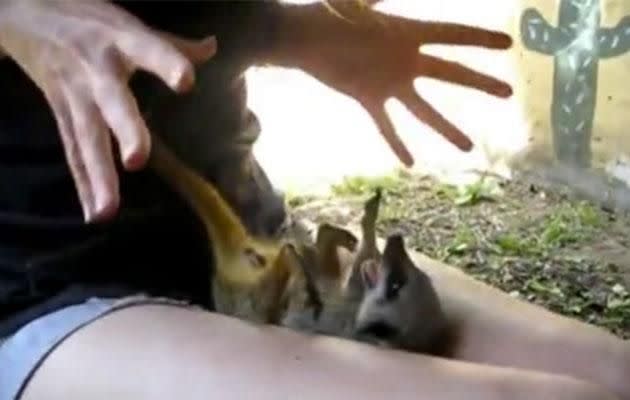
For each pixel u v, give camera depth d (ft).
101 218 1.92
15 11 1.99
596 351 2.34
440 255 4.99
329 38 2.76
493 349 2.40
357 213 5.36
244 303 2.47
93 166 1.88
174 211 2.51
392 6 6.31
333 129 6.38
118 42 1.88
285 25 2.70
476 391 2.06
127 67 1.88
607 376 2.28
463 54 5.93
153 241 2.49
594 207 5.59
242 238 2.55
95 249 2.40
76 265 2.38
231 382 2.13
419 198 5.62
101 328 2.26
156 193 2.48
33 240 2.37
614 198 5.56
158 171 2.47
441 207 5.53
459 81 2.80
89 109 1.88
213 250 2.54
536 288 4.69
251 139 2.73
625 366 2.30
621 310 4.50
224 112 2.64
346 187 5.71
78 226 2.39
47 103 2.32
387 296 2.38
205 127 2.60
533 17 5.83
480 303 2.52
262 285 2.45
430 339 2.42
